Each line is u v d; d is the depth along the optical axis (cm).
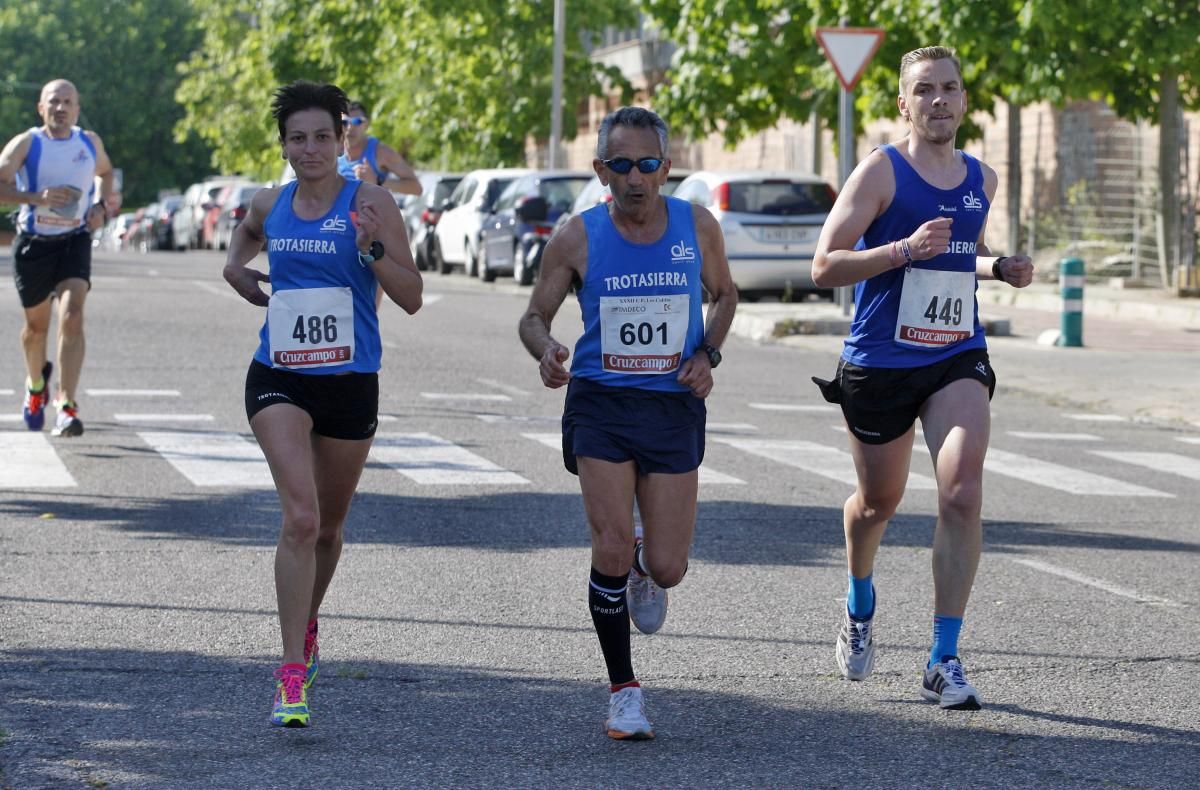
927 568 2133
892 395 1552
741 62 7038
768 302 6556
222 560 2119
